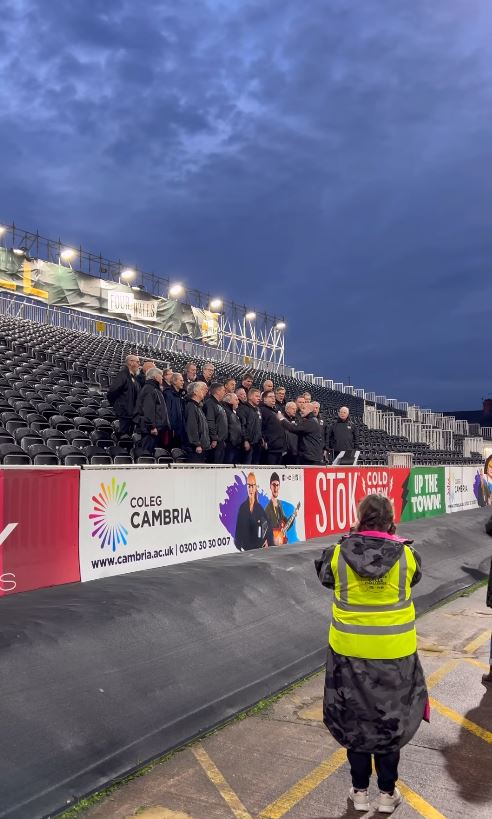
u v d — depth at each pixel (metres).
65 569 5.59
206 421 9.49
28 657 3.91
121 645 4.51
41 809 3.16
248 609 5.99
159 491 6.80
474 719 4.55
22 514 5.21
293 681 5.32
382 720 3.05
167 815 3.24
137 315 34.94
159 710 4.19
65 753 3.50
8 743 3.34
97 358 22.31
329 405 37.97
